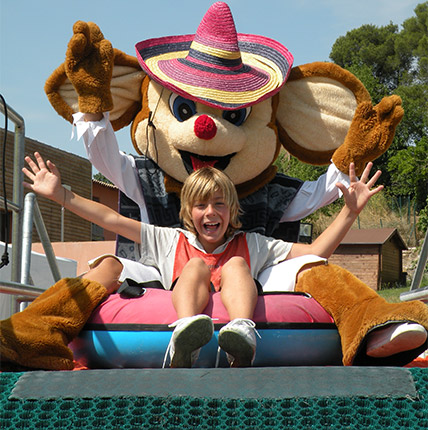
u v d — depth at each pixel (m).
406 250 24.20
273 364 2.50
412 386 1.71
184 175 3.65
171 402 1.67
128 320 2.47
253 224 3.68
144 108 3.74
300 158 3.98
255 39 4.10
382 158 32.91
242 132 3.58
